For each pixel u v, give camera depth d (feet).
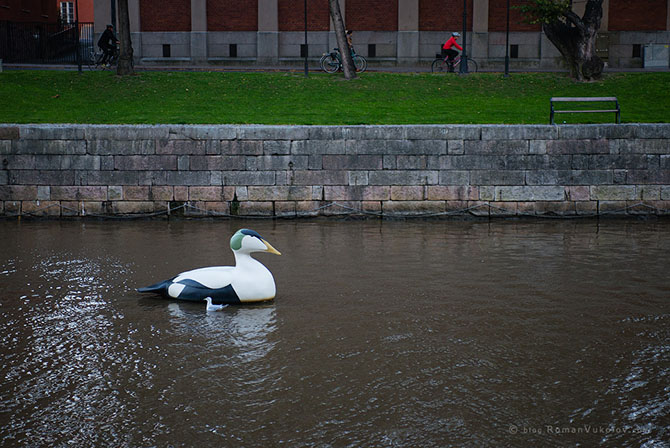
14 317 28.86
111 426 19.02
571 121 65.87
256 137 57.57
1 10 114.21
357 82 85.71
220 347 25.14
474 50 113.09
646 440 18.33
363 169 57.77
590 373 22.79
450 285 34.45
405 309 30.14
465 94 79.56
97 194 58.23
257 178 57.93
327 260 40.81
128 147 57.88
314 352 24.64
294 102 75.20
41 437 18.44
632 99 76.13
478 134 57.36
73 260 40.68
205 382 21.97
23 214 58.44
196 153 57.82
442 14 114.11
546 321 28.43
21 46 115.65
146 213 58.29
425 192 57.82
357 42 115.14
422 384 21.85
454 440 18.29
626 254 42.32
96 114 68.54
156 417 19.54
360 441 18.21
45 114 67.97
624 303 31.12
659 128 56.95
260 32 114.21
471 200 57.82
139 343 25.58
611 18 112.27
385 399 20.76
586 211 57.77
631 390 21.43
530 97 78.13
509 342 25.82
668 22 112.06
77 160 58.08
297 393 21.15
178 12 114.93
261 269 31.24
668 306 30.58
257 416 19.61
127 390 21.38
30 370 22.97
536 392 21.29
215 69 100.73
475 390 21.42
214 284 30.91
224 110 71.05
